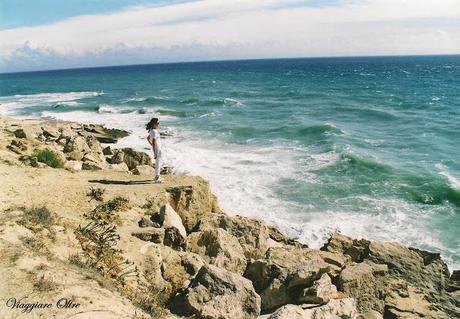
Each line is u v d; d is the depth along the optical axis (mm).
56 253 7988
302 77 118812
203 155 27891
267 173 24062
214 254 11719
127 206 11867
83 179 13789
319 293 9805
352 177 23547
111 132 33969
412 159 28047
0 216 8711
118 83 116812
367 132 37344
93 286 7215
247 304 9172
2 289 6336
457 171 25219
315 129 36438
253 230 13477
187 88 88062
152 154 27938
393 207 19844
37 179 12570
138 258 9453
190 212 13656
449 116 45406
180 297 9164
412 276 12766
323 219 18406
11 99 77500
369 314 10508
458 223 18438
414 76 118312
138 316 6820
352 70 157375
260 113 48125
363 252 13859
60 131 26859
